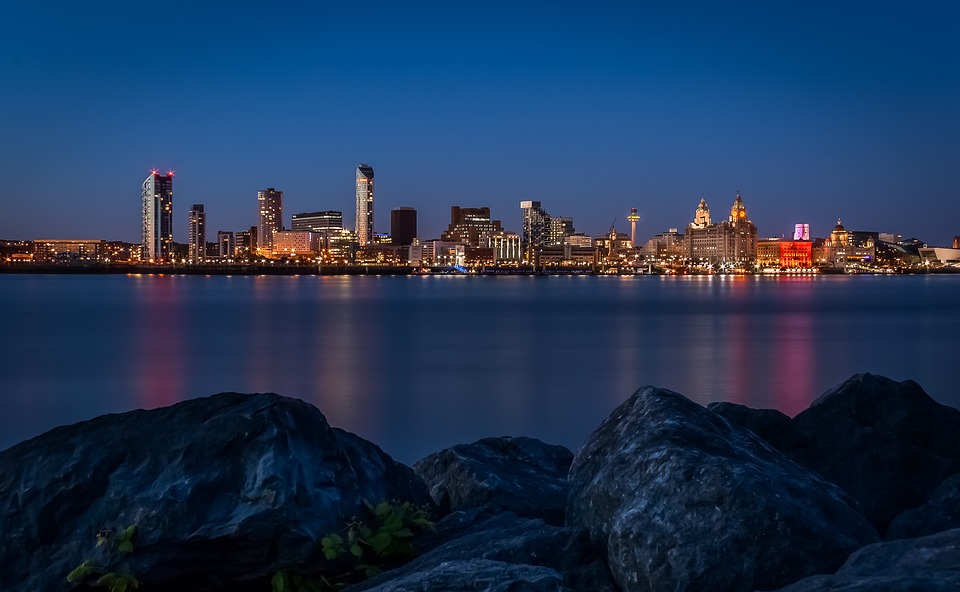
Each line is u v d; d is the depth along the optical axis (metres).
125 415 8.38
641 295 199.50
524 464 11.76
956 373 45.16
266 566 7.57
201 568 7.52
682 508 6.16
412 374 46.69
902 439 11.19
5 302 149.50
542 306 141.12
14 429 30.48
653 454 6.91
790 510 5.95
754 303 151.50
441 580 5.70
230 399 8.51
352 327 88.94
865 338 72.06
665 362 52.88
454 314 116.69
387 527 8.04
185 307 134.50
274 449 7.82
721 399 36.12
